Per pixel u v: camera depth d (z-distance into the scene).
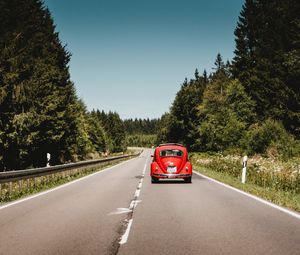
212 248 5.84
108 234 6.88
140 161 50.81
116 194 13.21
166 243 6.18
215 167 26.52
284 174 15.63
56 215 8.93
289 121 36.19
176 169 17.11
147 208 9.98
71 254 5.54
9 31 30.27
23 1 33.12
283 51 38.38
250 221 8.06
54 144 33.12
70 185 16.69
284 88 36.78
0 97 24.72
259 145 34.03
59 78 34.62
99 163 32.00
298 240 6.34
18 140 25.06
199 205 10.44
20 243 6.22
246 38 54.56
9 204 10.74
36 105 28.33
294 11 38.09
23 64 27.78
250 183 16.61
